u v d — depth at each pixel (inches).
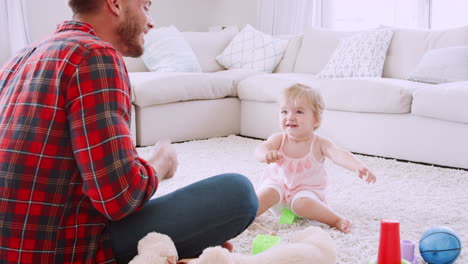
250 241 65.6
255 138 153.5
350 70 149.3
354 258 59.7
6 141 35.9
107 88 36.0
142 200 38.6
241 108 157.2
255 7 221.8
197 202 44.2
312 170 76.2
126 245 42.1
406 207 81.3
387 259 48.1
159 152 46.1
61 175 36.4
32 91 36.2
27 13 192.1
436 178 100.5
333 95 128.6
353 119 126.7
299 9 199.8
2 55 189.6
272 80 144.8
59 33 40.0
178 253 44.3
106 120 35.6
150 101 134.8
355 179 99.3
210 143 138.9
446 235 57.7
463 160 109.3
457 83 114.4
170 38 172.2
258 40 181.6
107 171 35.4
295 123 76.4
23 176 35.6
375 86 120.8
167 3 228.1
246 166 110.0
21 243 36.0
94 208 38.6
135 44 44.1
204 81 147.3
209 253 40.6
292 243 48.5
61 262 37.3
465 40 137.1
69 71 35.8
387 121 120.7
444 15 167.5
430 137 114.1
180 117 143.6
